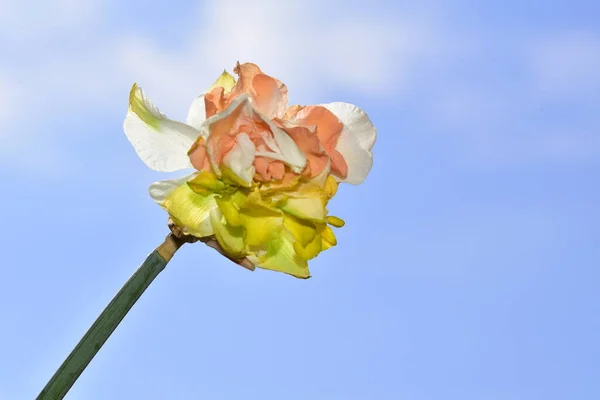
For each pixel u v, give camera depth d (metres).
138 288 0.72
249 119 0.72
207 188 0.73
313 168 0.73
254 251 0.73
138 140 0.74
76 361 0.71
